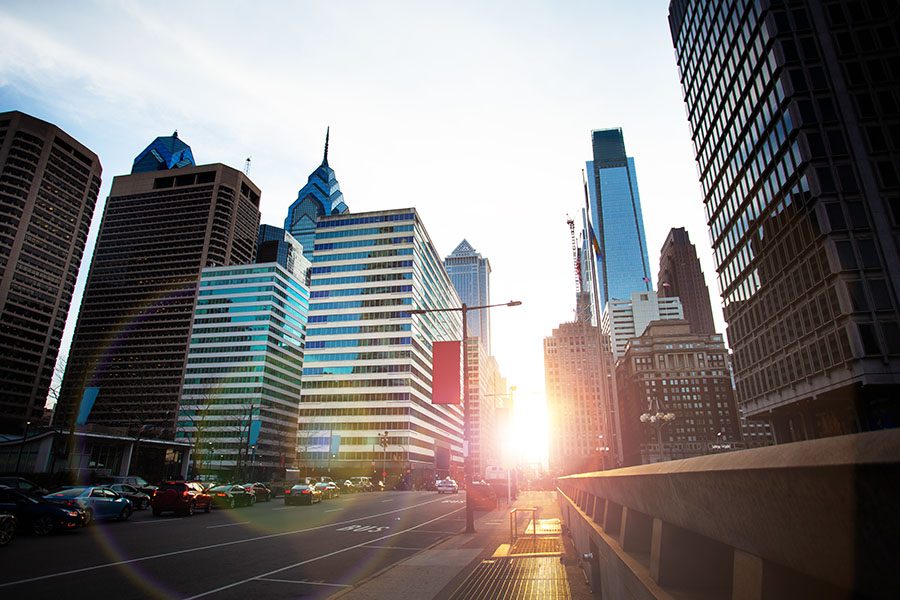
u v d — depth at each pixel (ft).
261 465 486.38
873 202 137.18
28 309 524.93
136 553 45.27
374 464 399.24
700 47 216.74
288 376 556.51
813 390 145.28
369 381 419.95
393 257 445.78
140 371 547.49
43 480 150.10
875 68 148.56
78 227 586.45
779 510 4.86
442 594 29.37
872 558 3.44
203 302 553.23
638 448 484.74
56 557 42.04
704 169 218.38
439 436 503.61
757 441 504.84
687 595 9.11
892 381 123.24
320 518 86.02
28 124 553.64
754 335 180.65
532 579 33.06
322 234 465.47
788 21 157.69
